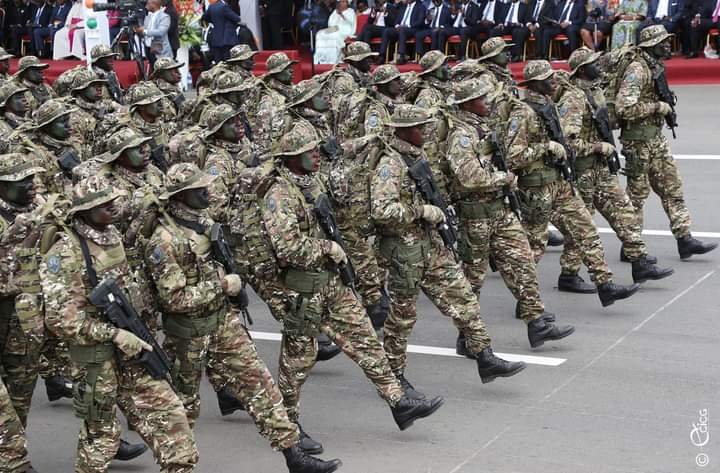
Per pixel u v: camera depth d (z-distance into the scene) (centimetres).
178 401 761
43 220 743
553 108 1187
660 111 1373
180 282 770
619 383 1040
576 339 1173
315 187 882
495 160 1078
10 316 865
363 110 1386
